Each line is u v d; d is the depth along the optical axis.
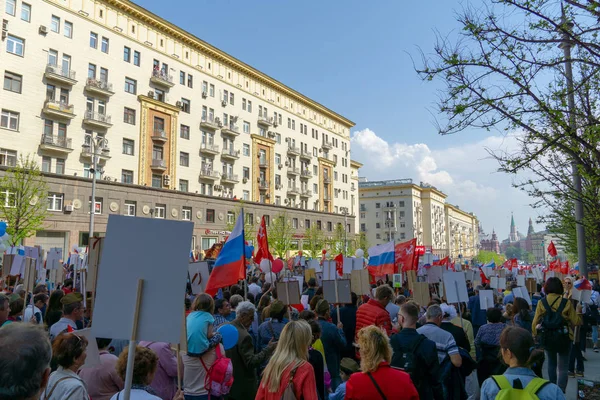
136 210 38.84
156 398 3.34
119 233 3.18
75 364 3.34
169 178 42.59
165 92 43.38
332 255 59.72
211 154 47.75
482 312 9.83
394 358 4.59
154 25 42.66
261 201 54.66
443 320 6.24
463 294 7.47
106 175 37.38
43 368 1.90
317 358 4.92
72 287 11.72
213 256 19.98
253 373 5.58
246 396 5.46
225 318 7.12
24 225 29.77
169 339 2.99
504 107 7.79
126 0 39.41
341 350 6.57
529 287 13.66
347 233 70.69
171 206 41.88
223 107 50.06
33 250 12.73
